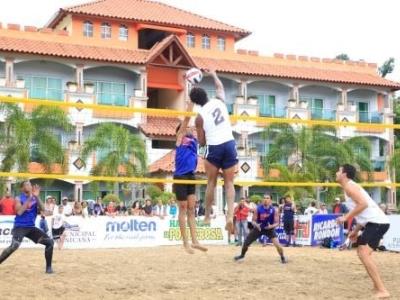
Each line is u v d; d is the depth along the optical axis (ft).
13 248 36.50
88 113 118.93
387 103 150.41
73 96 117.50
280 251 44.88
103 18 130.11
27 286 31.81
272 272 38.29
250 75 134.72
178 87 129.29
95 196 101.19
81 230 64.80
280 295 29.43
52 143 96.17
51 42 123.75
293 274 37.29
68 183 116.47
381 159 145.69
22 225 36.83
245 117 44.45
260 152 134.00
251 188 123.75
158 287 31.55
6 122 95.25
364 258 29.76
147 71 127.34
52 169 98.53
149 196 99.55
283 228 70.69
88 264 42.86
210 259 47.47
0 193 92.89
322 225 67.10
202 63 132.87
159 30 135.74
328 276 36.50
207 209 29.12
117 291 30.35
